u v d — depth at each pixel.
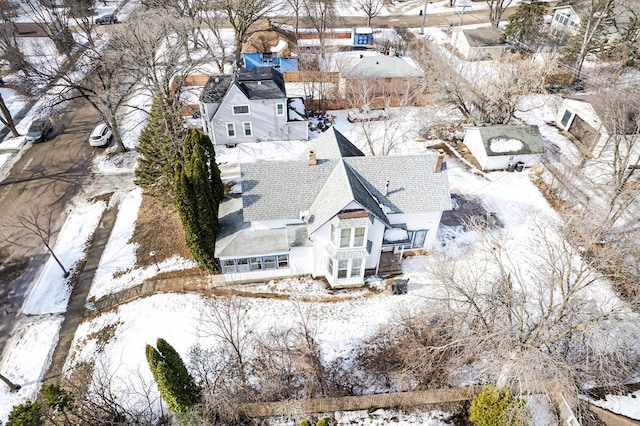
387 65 50.88
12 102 52.19
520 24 60.81
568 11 63.16
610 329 22.94
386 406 23.02
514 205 36.16
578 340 23.59
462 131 46.19
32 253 33.03
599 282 27.53
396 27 73.25
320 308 28.14
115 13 74.44
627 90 38.25
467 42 59.62
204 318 27.23
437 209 29.09
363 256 27.30
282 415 22.77
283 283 29.89
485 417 20.28
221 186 31.75
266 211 28.22
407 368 23.75
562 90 52.31
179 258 31.81
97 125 46.91
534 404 22.16
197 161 25.81
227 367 24.38
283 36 60.25
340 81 51.44
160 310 28.06
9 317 28.58
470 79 47.47
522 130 40.78
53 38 56.78
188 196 25.70
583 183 37.00
